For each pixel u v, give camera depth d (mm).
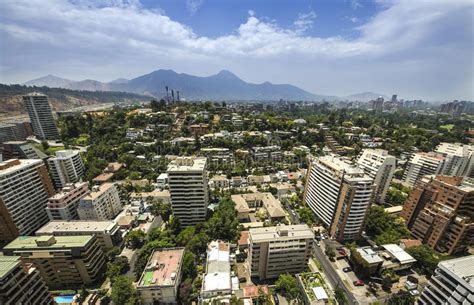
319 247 116438
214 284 81125
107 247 111250
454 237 103438
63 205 124688
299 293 82562
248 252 100438
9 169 116812
